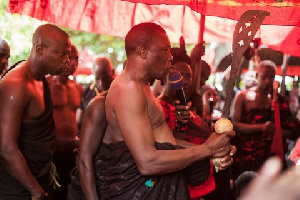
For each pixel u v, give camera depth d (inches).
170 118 161.5
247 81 290.2
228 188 217.0
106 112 128.7
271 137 242.8
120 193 124.5
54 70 152.2
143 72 124.3
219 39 205.5
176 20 204.1
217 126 122.6
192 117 178.1
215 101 325.7
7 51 195.5
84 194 140.0
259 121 250.7
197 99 206.1
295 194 46.3
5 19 325.4
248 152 245.1
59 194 225.5
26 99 145.3
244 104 251.9
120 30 195.3
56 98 229.1
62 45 151.4
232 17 149.3
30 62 151.2
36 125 151.2
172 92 163.9
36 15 176.2
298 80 463.8
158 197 123.6
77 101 238.1
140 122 120.0
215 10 148.6
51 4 178.5
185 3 158.7
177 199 125.2
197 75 205.0
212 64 464.1
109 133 136.7
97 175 137.6
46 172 155.6
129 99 120.4
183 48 182.9
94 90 273.7
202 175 133.1
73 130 232.1
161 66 125.1
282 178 47.3
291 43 204.5
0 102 143.3
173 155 119.1
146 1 159.3
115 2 193.3
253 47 208.2
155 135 125.3
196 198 175.5
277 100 248.5
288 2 152.8
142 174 120.4
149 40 123.3
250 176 139.6
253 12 117.3
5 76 147.2
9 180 146.8
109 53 650.8
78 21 186.7
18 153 143.3
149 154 118.5
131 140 119.4
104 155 136.4
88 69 517.3
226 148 121.8
